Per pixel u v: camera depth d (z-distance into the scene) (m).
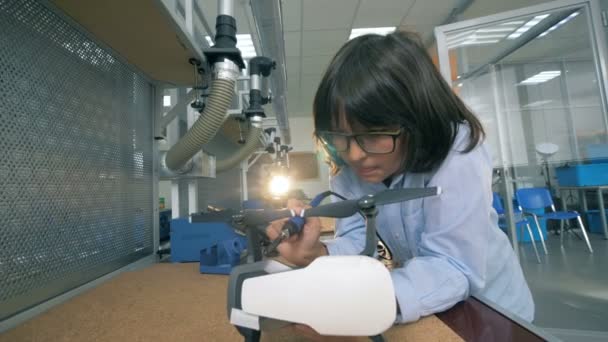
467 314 0.36
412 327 0.34
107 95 0.66
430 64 0.39
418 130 0.37
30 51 0.47
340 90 0.37
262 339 0.34
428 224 0.43
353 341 0.29
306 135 6.24
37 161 0.49
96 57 0.62
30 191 0.47
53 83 0.52
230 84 0.70
